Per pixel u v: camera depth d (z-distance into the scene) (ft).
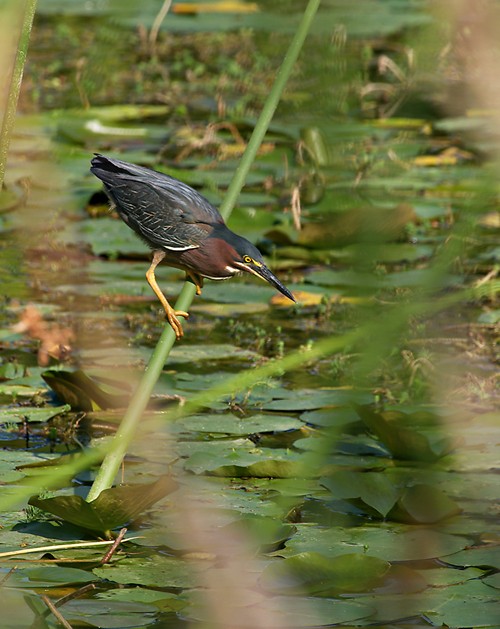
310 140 51.67
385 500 25.09
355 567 22.08
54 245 44.47
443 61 52.65
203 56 74.02
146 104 63.05
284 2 19.20
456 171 52.60
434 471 27.27
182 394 31.48
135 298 40.06
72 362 34.06
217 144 56.08
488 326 37.50
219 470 27.12
